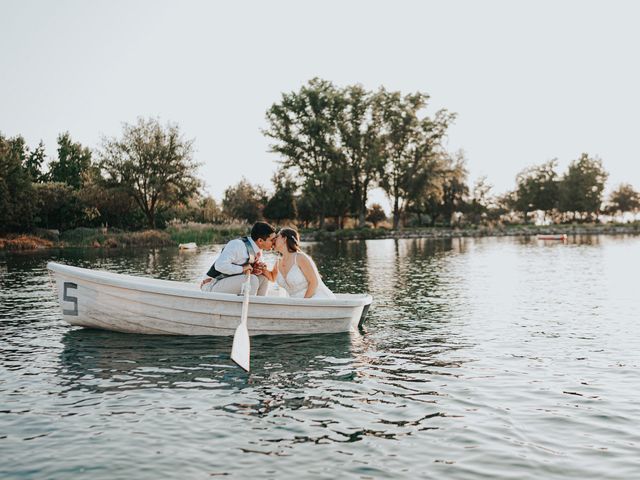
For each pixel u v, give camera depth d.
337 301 8.23
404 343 7.71
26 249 35.91
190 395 5.40
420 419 4.74
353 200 63.31
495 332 8.46
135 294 8.02
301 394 5.44
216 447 4.17
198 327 8.05
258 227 8.29
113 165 47.38
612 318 9.58
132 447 4.16
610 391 5.48
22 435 4.40
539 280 15.88
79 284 8.27
